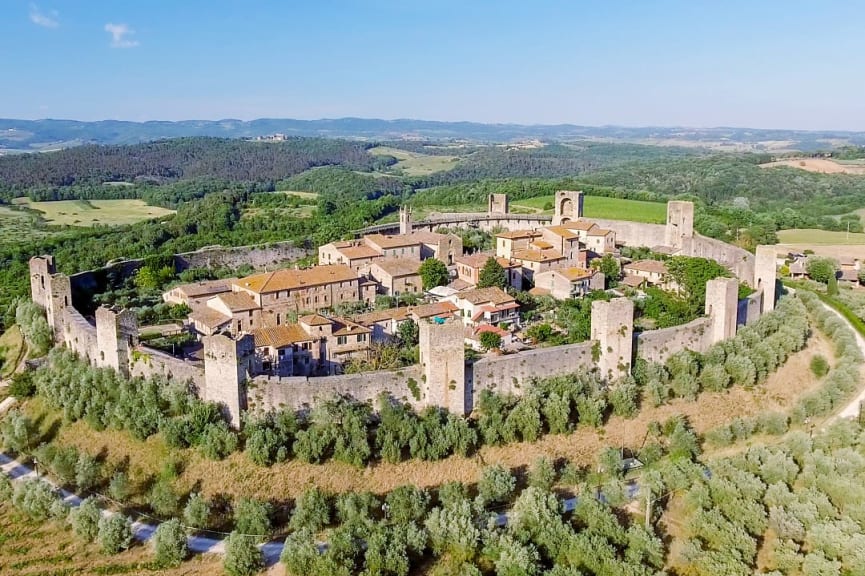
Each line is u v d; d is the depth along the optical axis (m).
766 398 109.00
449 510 77.06
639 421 99.69
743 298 127.88
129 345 100.69
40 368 111.31
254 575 73.62
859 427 97.50
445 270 150.62
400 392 94.06
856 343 126.56
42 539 81.00
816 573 70.44
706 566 71.31
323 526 80.25
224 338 89.19
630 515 80.62
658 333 109.44
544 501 77.94
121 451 91.69
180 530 77.44
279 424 88.62
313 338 106.00
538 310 133.62
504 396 98.50
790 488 85.44
